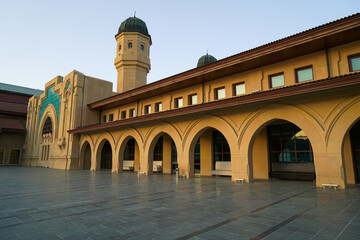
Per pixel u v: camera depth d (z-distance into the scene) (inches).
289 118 490.3
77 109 1151.6
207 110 595.2
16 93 1878.7
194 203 309.6
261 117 534.0
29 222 227.5
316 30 469.1
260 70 618.8
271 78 609.9
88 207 291.3
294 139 632.4
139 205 300.0
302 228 200.5
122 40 1429.6
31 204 311.9
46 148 1401.3
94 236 185.5
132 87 1376.7
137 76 1401.3
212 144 790.5
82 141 1150.3
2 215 254.8
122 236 184.7
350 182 528.1
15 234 192.1
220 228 202.8
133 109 1024.9
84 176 757.9
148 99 935.0
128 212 263.0
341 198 332.2
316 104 458.3
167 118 724.0
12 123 1713.8
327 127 440.1
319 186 443.8
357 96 410.6
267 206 287.3
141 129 842.2
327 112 442.6
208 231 195.0
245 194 379.6
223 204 301.7
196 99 773.9
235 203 307.4
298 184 511.8
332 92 436.5
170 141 916.0
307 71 549.3
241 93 660.1
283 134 655.1
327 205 288.2
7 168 1285.7
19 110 1817.2
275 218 232.5
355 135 545.0
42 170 1101.7
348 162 536.1
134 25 1438.2
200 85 753.0
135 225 213.8
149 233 191.3
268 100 493.0
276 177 621.6
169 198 347.9
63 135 1218.6
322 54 519.8
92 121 1197.1
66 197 363.9
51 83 1438.2
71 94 1197.7
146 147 813.9
